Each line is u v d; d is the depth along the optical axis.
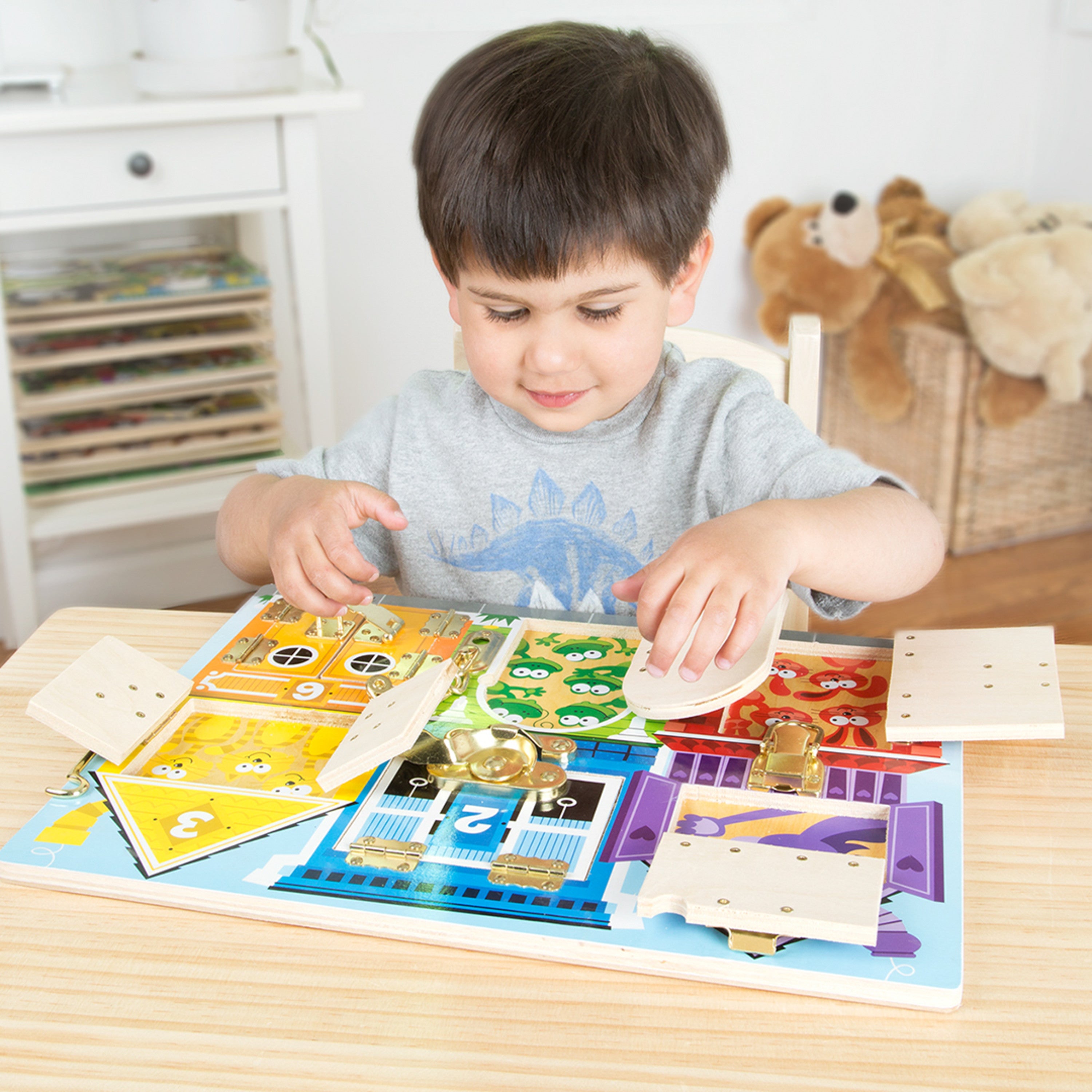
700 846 0.51
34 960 0.48
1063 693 0.67
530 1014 0.45
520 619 0.75
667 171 0.71
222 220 1.91
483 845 0.53
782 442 0.86
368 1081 0.42
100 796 0.58
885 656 0.69
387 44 1.99
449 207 0.70
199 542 2.03
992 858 0.53
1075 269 2.04
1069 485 2.24
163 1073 0.43
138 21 1.54
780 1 2.19
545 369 0.73
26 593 1.71
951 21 2.32
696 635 0.61
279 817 0.56
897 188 2.35
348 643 0.72
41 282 1.68
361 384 2.20
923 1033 0.44
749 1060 0.43
